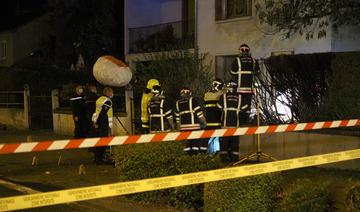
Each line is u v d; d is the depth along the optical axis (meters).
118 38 30.16
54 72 24.81
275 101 12.77
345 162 9.76
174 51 17.03
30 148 5.58
